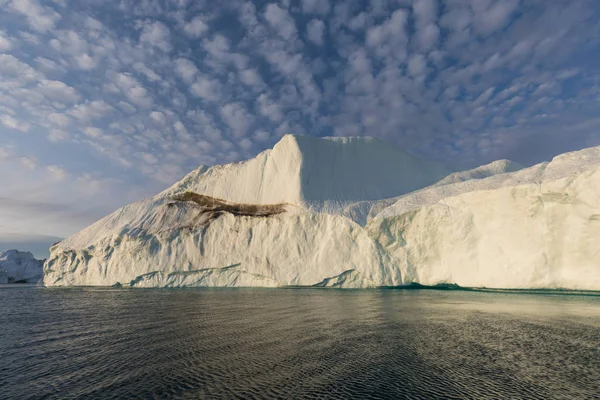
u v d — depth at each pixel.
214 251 49.72
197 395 10.26
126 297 34.94
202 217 53.72
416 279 39.59
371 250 40.44
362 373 11.89
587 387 10.84
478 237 36.53
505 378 11.52
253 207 51.81
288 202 49.09
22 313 25.31
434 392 10.38
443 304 26.83
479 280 35.22
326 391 10.43
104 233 56.72
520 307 25.08
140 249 51.62
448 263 37.97
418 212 39.78
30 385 11.27
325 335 16.92
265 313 23.05
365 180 54.34
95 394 10.48
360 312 23.20
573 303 27.06
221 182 57.59
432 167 62.56
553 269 31.30
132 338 17.02
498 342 15.66
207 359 13.48
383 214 40.97
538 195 32.09
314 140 54.09
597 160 32.38
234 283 47.41
